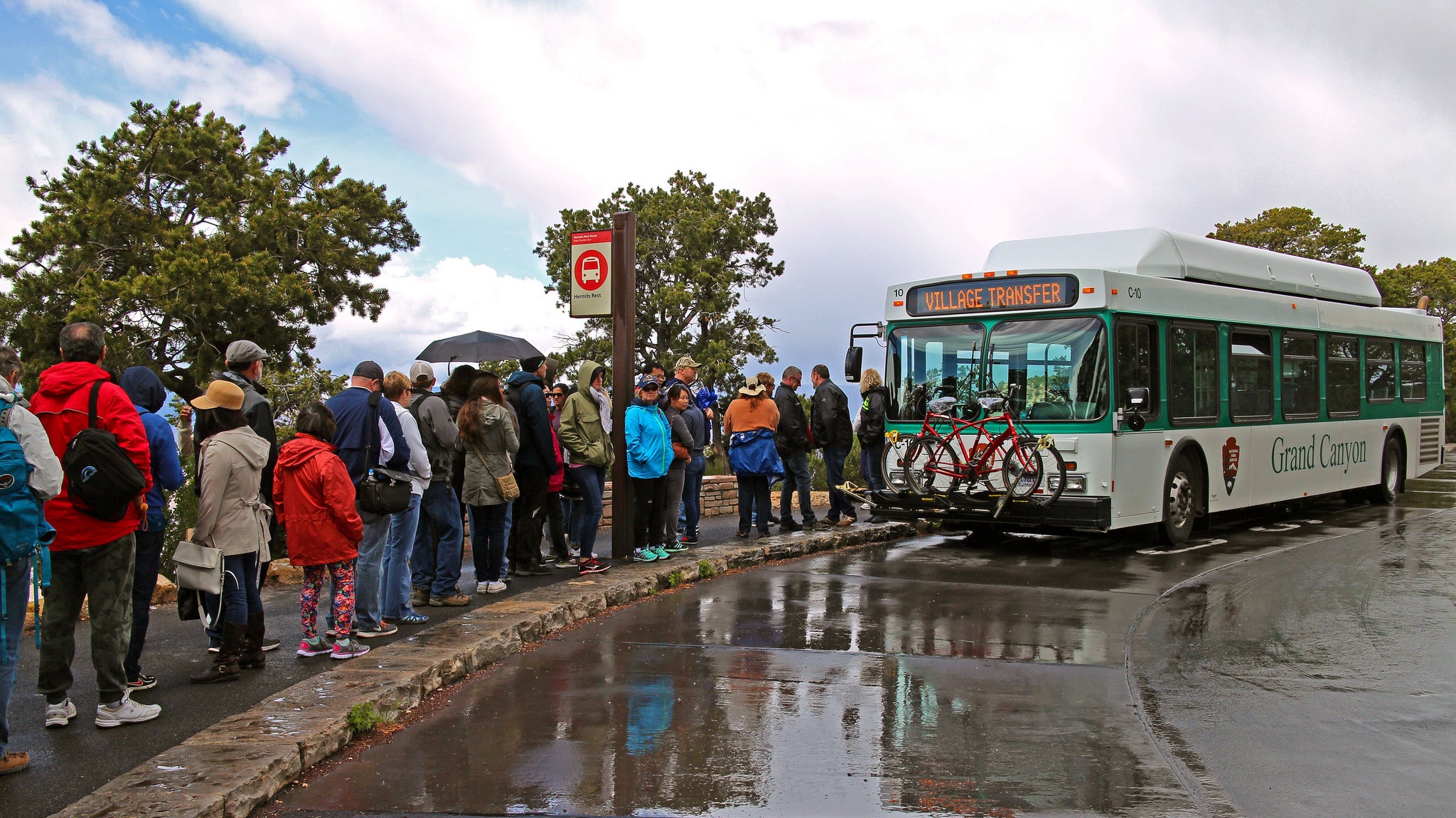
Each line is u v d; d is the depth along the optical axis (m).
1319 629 7.72
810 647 7.16
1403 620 8.01
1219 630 7.69
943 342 12.07
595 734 5.24
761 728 5.33
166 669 6.30
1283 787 4.55
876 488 13.32
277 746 4.62
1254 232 48.16
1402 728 5.42
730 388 37.47
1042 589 9.38
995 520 11.46
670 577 9.56
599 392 9.53
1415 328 18.28
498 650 6.83
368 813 4.23
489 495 8.47
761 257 40.94
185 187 26.44
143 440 5.17
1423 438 18.31
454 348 12.54
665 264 38.56
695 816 4.18
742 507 12.23
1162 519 11.91
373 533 7.05
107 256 24.94
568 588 8.63
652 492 10.31
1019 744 5.09
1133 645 7.20
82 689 5.81
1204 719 5.55
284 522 6.57
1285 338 14.41
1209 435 12.66
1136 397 10.30
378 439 7.06
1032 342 11.42
